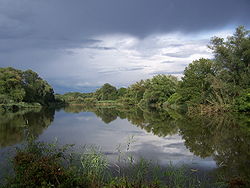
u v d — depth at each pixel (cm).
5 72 8156
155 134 2711
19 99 7725
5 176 859
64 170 769
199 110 5234
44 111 7025
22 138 2233
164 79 8794
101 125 3600
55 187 682
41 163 737
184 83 6231
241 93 4609
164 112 5991
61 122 3978
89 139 2366
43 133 2711
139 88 10462
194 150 1881
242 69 4866
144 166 1117
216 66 5075
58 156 966
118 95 14850
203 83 5641
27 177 683
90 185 781
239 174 1281
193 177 1223
